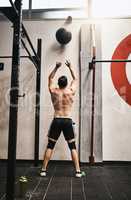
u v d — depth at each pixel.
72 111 4.29
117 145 4.21
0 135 4.38
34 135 4.32
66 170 3.73
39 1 4.68
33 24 4.54
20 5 2.09
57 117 3.36
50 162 4.23
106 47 4.41
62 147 4.24
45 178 3.20
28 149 4.30
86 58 4.33
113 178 3.25
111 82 4.34
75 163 3.32
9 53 4.51
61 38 4.29
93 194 2.53
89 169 3.84
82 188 2.74
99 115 4.21
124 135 4.23
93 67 4.06
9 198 2.03
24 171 3.60
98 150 4.14
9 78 4.45
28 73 4.42
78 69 4.38
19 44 2.08
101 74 4.31
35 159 3.98
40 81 4.30
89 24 4.42
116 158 4.19
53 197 2.41
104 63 4.37
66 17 4.56
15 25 2.09
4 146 4.35
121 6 4.52
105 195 2.49
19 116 4.36
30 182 2.98
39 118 4.25
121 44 4.40
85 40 4.38
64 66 4.39
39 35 4.51
